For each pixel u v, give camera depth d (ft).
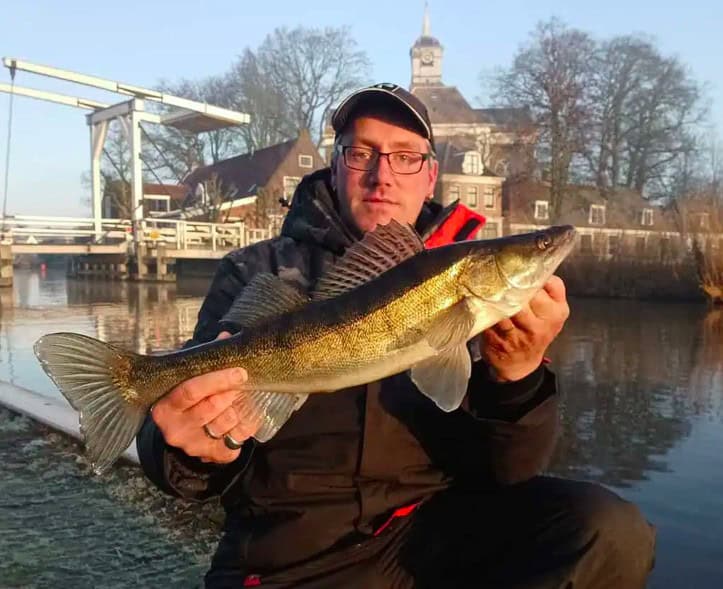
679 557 4.54
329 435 2.65
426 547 2.68
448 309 2.43
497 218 45.34
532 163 41.24
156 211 44.06
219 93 51.85
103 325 16.51
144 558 3.78
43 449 5.62
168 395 2.34
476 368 2.59
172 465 2.56
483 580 2.64
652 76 44.96
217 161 51.52
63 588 3.43
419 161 3.15
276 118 51.26
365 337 2.45
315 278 2.98
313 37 51.39
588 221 43.50
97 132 30.96
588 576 2.45
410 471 2.74
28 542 3.94
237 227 33.71
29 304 21.68
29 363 11.03
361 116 3.08
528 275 2.38
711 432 7.58
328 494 2.65
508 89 41.93
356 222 3.12
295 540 2.61
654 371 11.16
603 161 44.29
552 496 2.60
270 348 2.50
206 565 3.71
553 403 2.54
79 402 2.48
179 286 29.86
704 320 18.34
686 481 6.03
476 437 2.63
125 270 32.27
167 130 46.70
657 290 24.36
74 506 4.46
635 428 7.77
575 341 14.46
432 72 85.05
